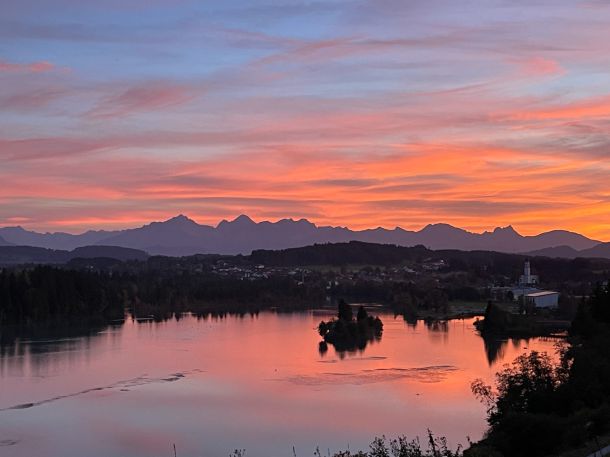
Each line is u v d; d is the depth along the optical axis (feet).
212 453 294.66
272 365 511.40
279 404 381.60
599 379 250.78
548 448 202.08
